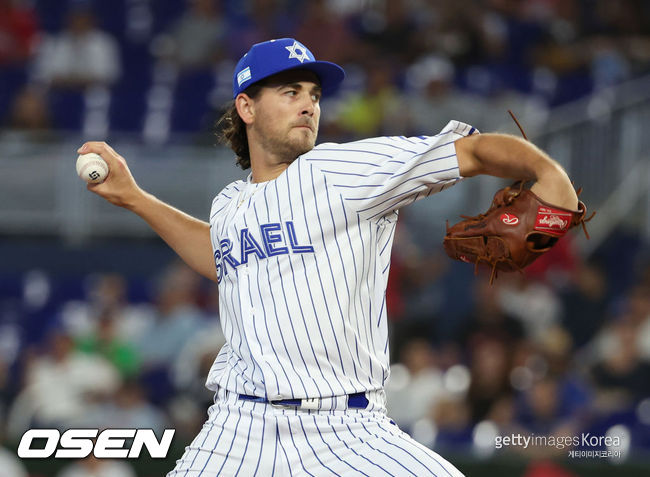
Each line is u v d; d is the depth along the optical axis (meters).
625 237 40.50
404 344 34.47
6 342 36.44
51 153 39.22
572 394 29.27
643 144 41.66
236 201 12.28
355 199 11.28
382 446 11.08
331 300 11.23
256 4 48.78
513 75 45.66
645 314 32.19
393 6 47.97
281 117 12.04
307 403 11.13
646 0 52.31
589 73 47.03
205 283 35.31
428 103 41.78
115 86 45.81
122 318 33.94
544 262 36.50
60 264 38.88
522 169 10.91
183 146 39.31
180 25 47.81
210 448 11.59
